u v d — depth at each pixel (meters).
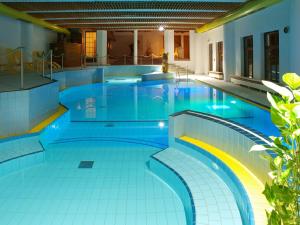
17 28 15.02
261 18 12.19
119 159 5.48
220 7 13.00
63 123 8.22
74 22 17.59
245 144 3.88
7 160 4.98
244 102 10.05
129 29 21.92
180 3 12.23
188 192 3.69
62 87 14.34
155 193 4.06
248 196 3.12
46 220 3.36
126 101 12.06
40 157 5.58
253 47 13.12
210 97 12.32
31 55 15.62
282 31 10.53
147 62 24.89
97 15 15.19
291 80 1.77
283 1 10.27
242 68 14.68
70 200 3.85
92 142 6.63
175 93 13.84
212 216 3.09
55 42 20.23
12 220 3.36
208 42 20.30
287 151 1.75
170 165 4.67
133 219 3.38
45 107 7.59
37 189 4.20
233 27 15.59
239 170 3.81
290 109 1.64
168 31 22.77
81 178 4.59
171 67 22.53
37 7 12.93
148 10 13.75
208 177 4.16
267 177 3.20
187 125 5.57
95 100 12.40
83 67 19.50
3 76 10.02
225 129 4.50
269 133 6.67
